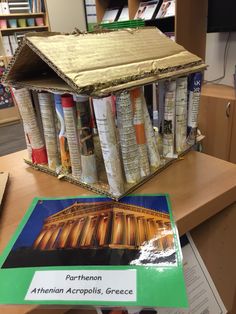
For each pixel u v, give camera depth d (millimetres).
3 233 509
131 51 605
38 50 499
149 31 722
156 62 617
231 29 1775
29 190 645
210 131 1812
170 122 672
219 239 646
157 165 655
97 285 389
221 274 685
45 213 557
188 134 747
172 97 647
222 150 1794
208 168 670
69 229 503
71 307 377
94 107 500
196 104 712
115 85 505
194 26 1944
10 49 3844
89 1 4168
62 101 578
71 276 405
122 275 401
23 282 400
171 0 2010
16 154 857
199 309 607
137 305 366
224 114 1697
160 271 405
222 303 660
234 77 1854
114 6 2645
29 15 3934
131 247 449
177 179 629
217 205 567
